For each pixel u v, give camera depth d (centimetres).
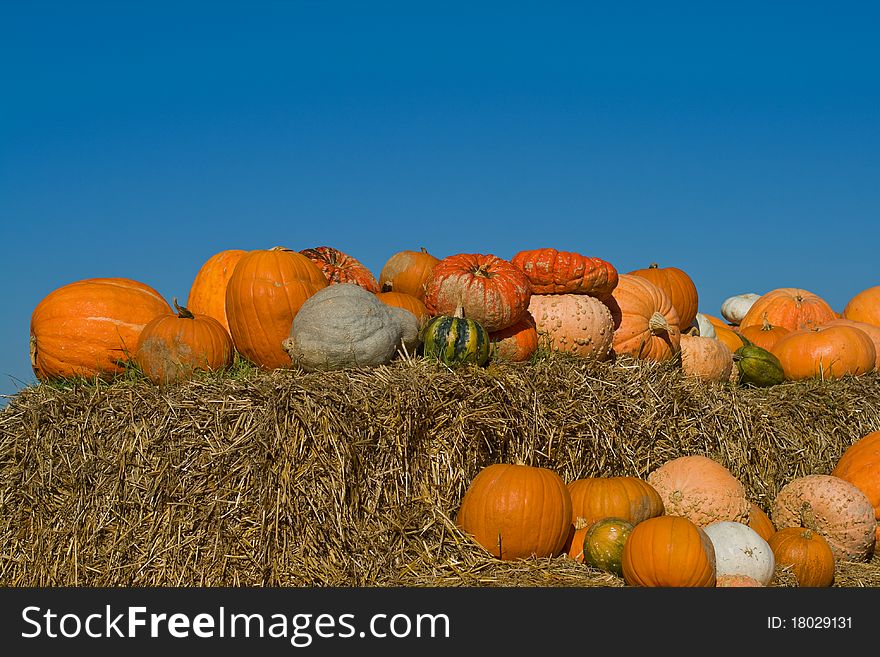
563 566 513
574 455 601
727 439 656
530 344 654
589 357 680
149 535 508
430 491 542
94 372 621
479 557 521
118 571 508
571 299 685
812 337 803
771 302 1005
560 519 530
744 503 566
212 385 532
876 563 574
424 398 542
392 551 518
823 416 701
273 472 502
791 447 677
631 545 478
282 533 501
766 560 493
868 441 640
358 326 573
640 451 625
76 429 528
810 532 534
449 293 639
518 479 530
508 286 636
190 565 502
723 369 775
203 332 595
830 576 525
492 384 573
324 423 509
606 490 555
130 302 636
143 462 514
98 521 516
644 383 642
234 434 508
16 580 521
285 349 588
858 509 567
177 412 514
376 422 524
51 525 524
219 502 502
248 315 607
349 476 512
